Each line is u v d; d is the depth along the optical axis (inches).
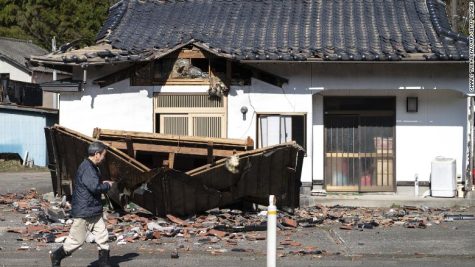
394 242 538.9
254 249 506.6
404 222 628.4
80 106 787.4
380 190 797.9
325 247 519.8
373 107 796.0
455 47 756.0
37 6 2306.8
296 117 767.7
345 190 800.3
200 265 457.7
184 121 770.8
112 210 643.5
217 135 768.3
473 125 775.1
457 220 650.2
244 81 767.1
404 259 483.2
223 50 744.3
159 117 773.9
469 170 770.8
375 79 764.0
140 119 774.5
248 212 661.9
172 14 879.1
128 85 776.3
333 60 735.7
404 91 783.1
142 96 773.9
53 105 1844.2
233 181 628.7
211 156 643.5
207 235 559.2
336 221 637.3
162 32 832.9
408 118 794.2
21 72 1945.1
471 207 737.6
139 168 606.2
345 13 856.9
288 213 656.4
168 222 609.0
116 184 618.8
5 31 2290.8
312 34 805.9
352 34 804.0
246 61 742.5
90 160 425.4
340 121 799.1
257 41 792.3
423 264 465.7
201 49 756.0
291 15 857.5
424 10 856.9
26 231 566.3
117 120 779.4
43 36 2322.8
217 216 637.3
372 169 799.1
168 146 650.2
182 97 770.2
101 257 428.5
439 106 791.1
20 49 2052.2
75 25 2317.9
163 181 600.1
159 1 905.5
